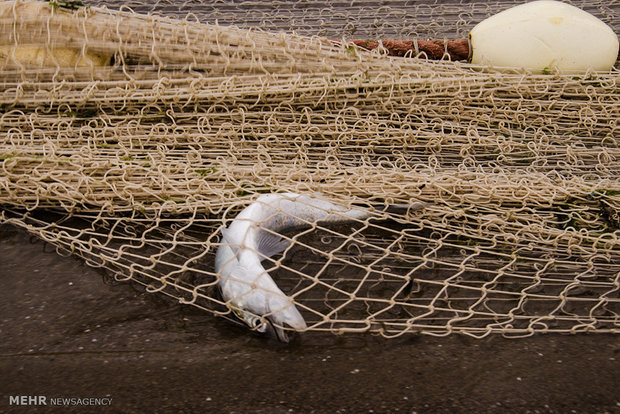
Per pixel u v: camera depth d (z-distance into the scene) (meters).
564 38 4.36
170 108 4.07
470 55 4.62
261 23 5.48
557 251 3.38
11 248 3.37
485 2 5.85
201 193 3.41
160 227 3.51
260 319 2.80
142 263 3.30
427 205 3.36
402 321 3.00
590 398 2.63
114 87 4.06
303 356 2.82
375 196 3.38
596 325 3.00
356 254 3.37
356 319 3.02
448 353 2.84
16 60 3.98
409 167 3.70
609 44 4.45
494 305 3.11
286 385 2.69
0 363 2.76
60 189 3.47
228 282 2.89
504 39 4.45
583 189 3.51
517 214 3.50
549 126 4.24
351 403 2.62
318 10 5.78
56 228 3.46
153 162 3.51
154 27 4.04
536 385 2.69
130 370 2.75
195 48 4.06
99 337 2.90
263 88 4.04
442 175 3.56
